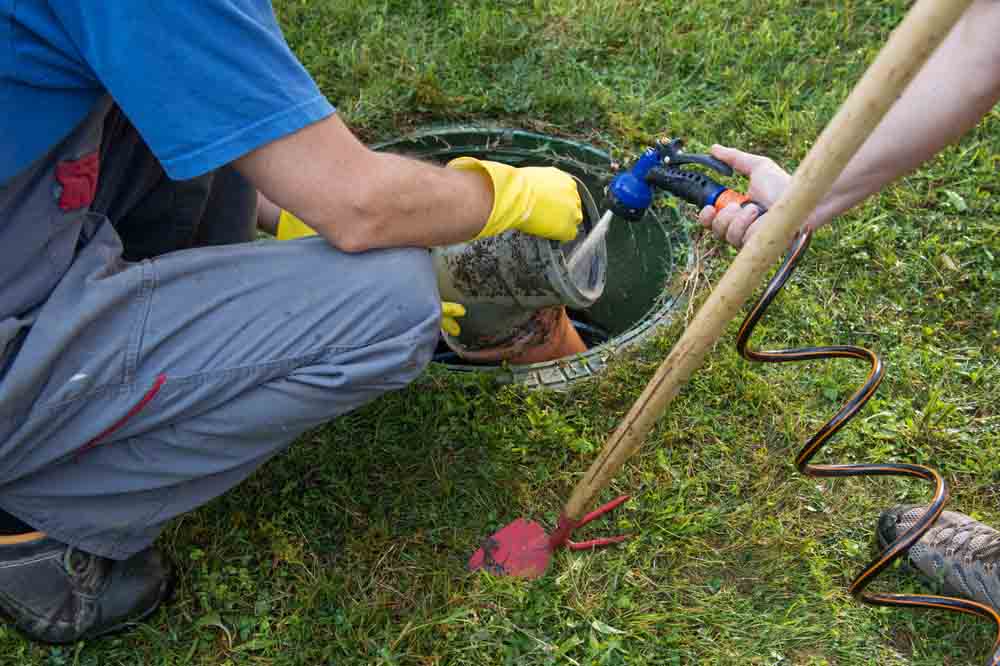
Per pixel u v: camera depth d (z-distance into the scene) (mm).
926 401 2096
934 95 1471
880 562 1634
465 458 1957
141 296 1424
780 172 1667
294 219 2029
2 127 1203
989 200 2504
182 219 1819
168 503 1587
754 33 3006
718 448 1990
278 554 1772
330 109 1333
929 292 2311
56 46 1183
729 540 1841
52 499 1512
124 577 1658
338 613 1692
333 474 1908
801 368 2141
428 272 1560
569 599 1728
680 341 1394
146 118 1240
